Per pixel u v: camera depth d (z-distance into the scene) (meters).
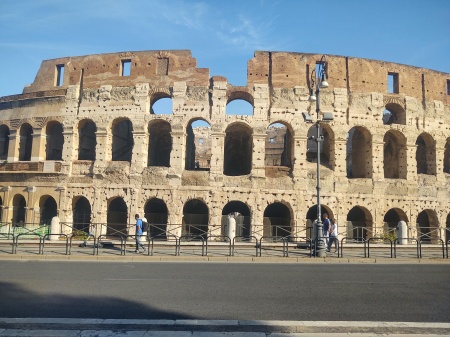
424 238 45.38
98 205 43.66
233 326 11.22
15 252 27.55
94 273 20.31
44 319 11.62
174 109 44.47
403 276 20.70
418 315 12.77
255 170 43.28
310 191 43.34
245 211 51.44
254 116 44.16
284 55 45.56
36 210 45.22
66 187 44.66
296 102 44.62
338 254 28.19
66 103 46.62
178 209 42.69
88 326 11.06
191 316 12.30
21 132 48.88
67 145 45.69
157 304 13.78
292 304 14.01
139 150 44.19
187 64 45.41
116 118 45.28
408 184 45.31
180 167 43.44
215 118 44.00
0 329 10.71
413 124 46.59
